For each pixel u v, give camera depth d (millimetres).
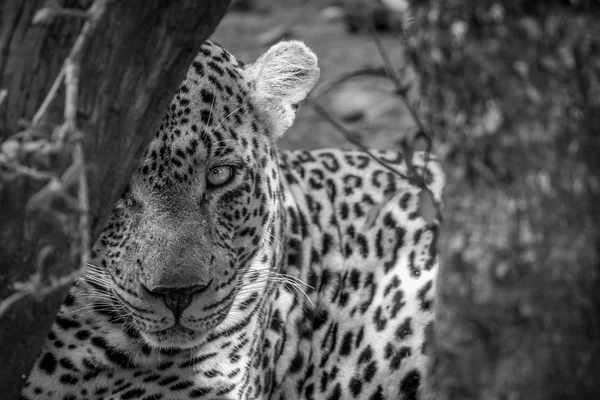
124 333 6332
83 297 6160
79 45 3586
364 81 15234
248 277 6797
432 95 7012
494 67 6867
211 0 4000
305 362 8156
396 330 8398
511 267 6770
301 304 8000
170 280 5805
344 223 8570
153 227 5906
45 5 3799
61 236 4078
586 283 6797
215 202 6324
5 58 3836
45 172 3902
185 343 6145
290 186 8344
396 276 8500
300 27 18422
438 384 6914
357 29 17703
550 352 6746
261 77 6840
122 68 3967
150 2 3906
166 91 4125
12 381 4387
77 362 6309
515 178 6820
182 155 6051
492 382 6754
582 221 6832
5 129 3910
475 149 6859
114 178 4160
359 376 8398
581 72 6957
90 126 3959
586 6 7031
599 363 6758
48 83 3912
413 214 8602
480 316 6777
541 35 6941
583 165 6871
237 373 6895
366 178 8805
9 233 4004
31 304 4168
